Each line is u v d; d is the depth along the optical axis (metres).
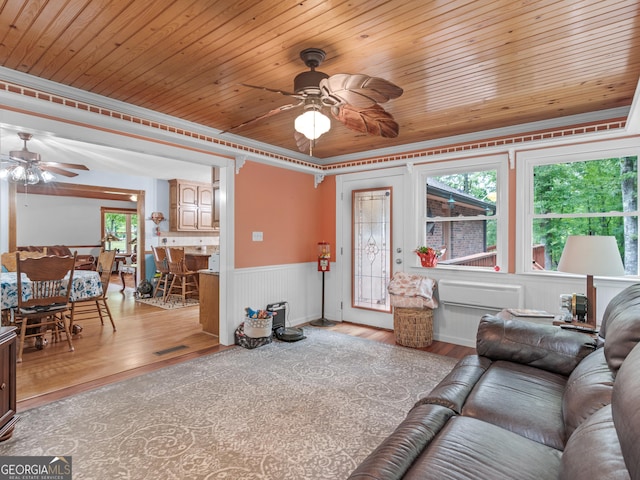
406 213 4.38
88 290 4.23
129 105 3.04
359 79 1.80
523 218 3.57
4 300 3.57
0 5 1.74
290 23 1.90
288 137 4.02
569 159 3.37
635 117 2.69
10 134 4.06
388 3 1.73
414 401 2.59
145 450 1.99
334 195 5.08
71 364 3.31
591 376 1.51
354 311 4.88
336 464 1.89
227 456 1.95
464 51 2.20
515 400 1.62
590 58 2.27
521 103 3.01
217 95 2.87
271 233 4.48
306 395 2.68
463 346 3.89
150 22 1.89
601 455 0.91
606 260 2.26
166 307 5.86
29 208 9.17
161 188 7.48
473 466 1.13
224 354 3.60
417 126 3.62
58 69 2.41
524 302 3.55
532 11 1.79
